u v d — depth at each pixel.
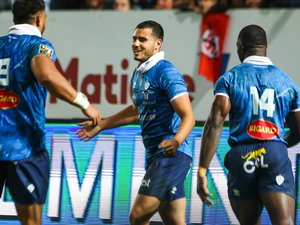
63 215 23.36
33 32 17.98
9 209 23.38
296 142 19.03
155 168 19.44
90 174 23.31
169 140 18.48
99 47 32.22
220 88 18.47
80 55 32.44
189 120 18.81
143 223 19.52
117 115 21.11
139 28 19.81
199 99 31.19
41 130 17.88
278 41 30.64
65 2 33.84
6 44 17.83
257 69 18.56
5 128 17.64
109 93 32.12
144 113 19.78
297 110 18.59
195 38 31.20
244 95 18.34
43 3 18.19
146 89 19.58
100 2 33.47
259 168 18.19
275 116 18.36
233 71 18.59
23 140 17.67
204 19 31.09
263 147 18.19
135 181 23.05
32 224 17.92
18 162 17.61
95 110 17.70
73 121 23.48
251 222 18.53
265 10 30.67
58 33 32.62
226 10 30.92
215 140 18.39
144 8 33.34
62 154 23.48
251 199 18.41
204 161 18.44
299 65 30.56
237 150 18.41
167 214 19.88
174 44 31.41
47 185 18.02
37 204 17.86
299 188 22.12
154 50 19.84
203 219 22.70
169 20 31.47
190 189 22.77
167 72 19.36
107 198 23.19
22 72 17.58
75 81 32.44
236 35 30.88
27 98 17.64
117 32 32.06
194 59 31.23
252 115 18.33
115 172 23.19
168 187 19.34
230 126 18.70
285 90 18.45
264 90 18.36
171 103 19.16
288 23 30.56
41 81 17.22
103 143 23.30
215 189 22.66
